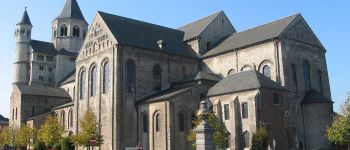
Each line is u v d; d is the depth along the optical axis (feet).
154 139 190.60
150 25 242.99
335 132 163.02
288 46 203.72
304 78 209.87
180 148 184.44
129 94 205.05
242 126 176.96
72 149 223.30
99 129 207.62
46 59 352.08
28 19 363.35
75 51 355.36
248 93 176.04
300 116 199.82
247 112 175.63
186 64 233.76
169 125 182.29
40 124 270.87
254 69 192.75
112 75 204.23
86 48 233.76
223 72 224.53
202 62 238.68
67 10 360.28
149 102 196.44
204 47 243.19
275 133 173.88
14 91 300.20
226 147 178.60
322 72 221.05
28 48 357.00
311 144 195.72
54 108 275.39
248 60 213.05
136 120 204.85
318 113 195.11
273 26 217.36
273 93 178.70
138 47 212.02
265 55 205.05
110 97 203.92
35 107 289.12
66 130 254.47
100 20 222.28
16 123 288.30
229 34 260.42
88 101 224.53
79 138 195.72
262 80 179.73
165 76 222.07
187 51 238.68
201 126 113.91
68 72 349.82
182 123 188.03
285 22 212.43
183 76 230.68
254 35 221.05
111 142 197.26
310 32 220.23
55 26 359.46
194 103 193.67
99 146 206.08
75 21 356.38
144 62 214.48
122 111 200.34
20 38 357.00
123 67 205.16
